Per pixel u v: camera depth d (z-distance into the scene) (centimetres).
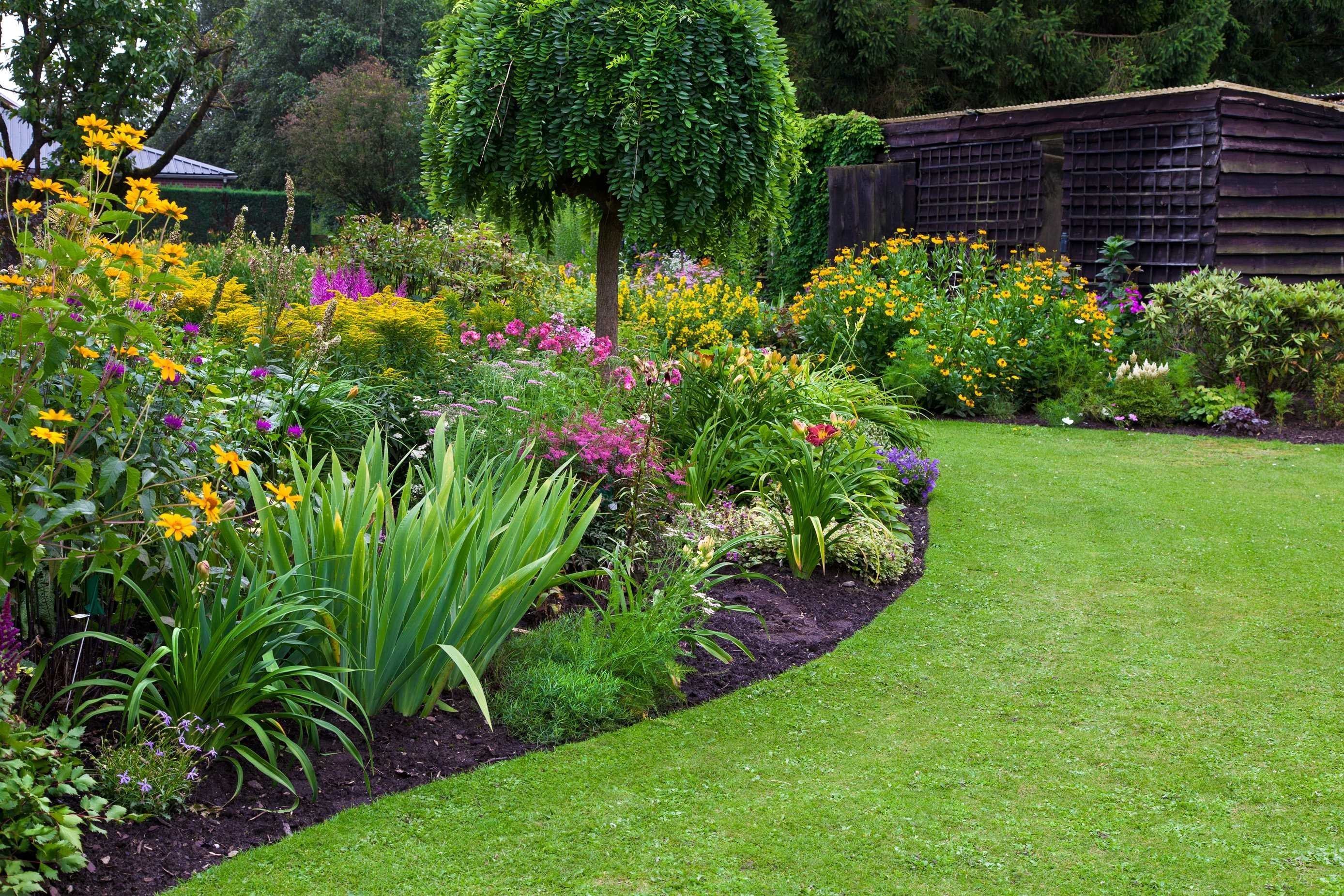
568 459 440
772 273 1420
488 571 310
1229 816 271
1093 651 386
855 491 500
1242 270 1023
